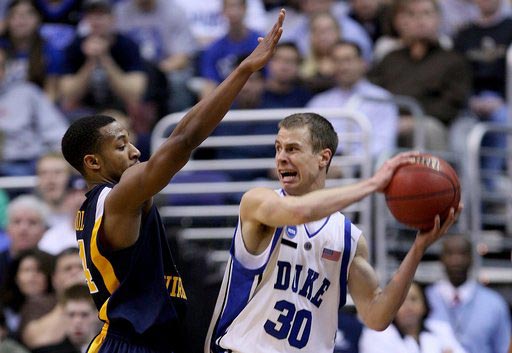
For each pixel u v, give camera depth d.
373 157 37.66
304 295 20.11
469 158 37.69
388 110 38.81
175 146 17.81
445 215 18.62
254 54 17.67
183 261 32.03
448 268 35.38
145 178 18.02
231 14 43.41
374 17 47.06
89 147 19.69
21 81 41.94
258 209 18.36
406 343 32.72
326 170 20.20
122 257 19.17
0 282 34.97
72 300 30.84
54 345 31.02
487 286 38.81
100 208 19.14
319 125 19.97
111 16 42.62
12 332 31.75
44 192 36.91
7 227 37.06
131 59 42.97
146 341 19.48
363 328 32.81
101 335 19.72
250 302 20.02
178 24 46.06
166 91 43.22
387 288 19.91
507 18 44.62
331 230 20.38
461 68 41.38
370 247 35.47
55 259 33.47
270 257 19.91
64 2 46.75
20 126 41.16
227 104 17.77
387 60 42.03
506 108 42.38
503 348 35.28
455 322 35.12
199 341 30.52
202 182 37.59
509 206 39.41
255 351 19.86
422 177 18.33
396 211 18.55
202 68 44.41
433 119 40.38
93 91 42.50
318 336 20.27
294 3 47.66
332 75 41.22
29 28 43.34
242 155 38.66
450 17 48.81
